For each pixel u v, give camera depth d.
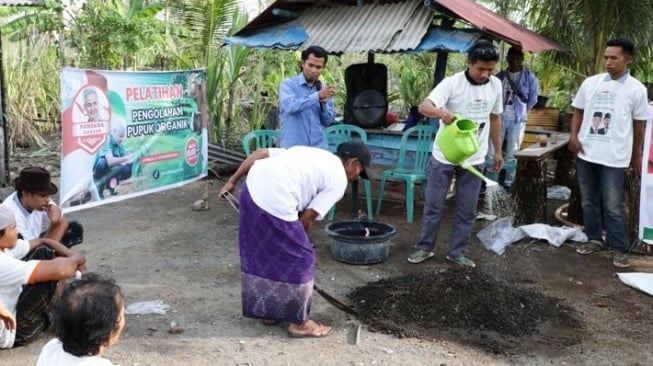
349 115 7.27
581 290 4.76
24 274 3.07
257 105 10.64
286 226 3.56
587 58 8.38
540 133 8.45
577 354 3.71
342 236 5.09
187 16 9.93
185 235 5.88
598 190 5.62
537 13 8.56
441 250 5.60
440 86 4.75
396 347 3.71
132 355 3.53
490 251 5.64
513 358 3.63
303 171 3.54
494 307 4.16
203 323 3.96
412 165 6.90
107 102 5.00
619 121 5.23
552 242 5.81
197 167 6.28
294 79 5.40
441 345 3.75
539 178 6.38
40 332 3.61
